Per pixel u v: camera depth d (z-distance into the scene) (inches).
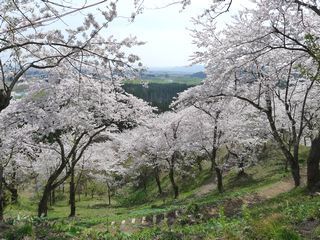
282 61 887.7
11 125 831.1
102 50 483.2
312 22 807.7
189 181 1966.0
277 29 683.4
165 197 1878.7
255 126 1376.7
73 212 1334.9
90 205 2017.7
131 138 1868.8
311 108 1190.9
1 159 944.3
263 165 1772.9
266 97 964.6
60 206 2011.6
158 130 1598.2
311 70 842.2
